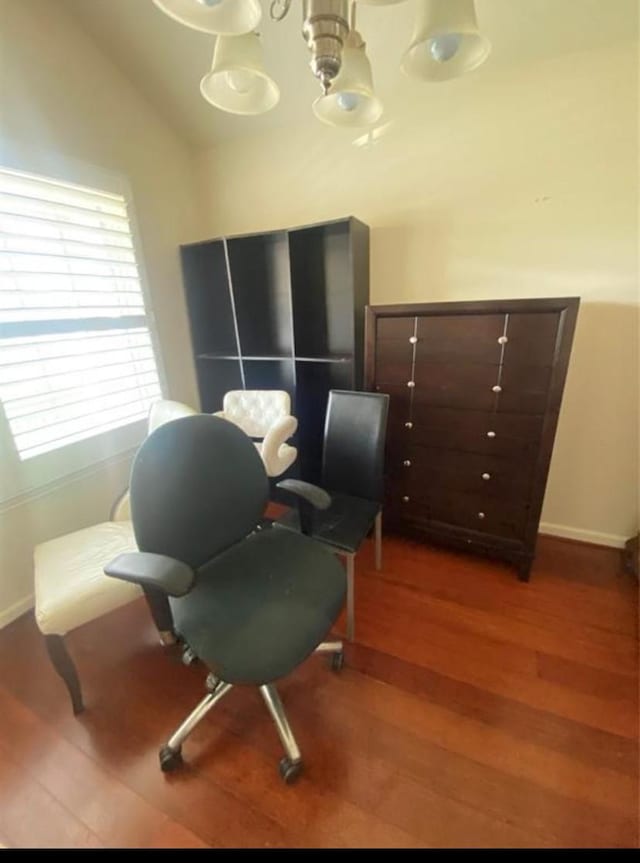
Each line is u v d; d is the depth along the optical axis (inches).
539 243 70.1
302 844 37.9
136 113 80.2
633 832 37.8
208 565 49.3
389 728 47.6
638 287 65.8
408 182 76.5
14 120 60.6
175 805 41.0
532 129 65.4
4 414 63.3
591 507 78.9
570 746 44.8
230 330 106.6
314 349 95.7
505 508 68.9
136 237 83.0
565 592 67.6
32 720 50.3
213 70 37.1
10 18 58.7
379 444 66.0
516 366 61.3
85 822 40.1
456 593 68.5
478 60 35.6
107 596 48.3
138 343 86.6
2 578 65.5
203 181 96.3
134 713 50.8
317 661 56.4
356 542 57.0
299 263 86.8
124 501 69.4
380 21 58.6
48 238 66.2
